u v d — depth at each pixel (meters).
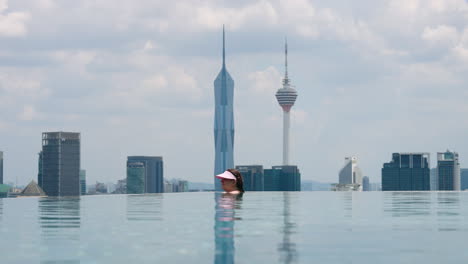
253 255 12.16
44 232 16.84
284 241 14.47
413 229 17.55
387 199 44.66
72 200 43.94
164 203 36.44
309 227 18.17
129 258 11.83
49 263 11.27
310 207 30.44
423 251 12.71
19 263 11.29
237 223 19.70
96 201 41.53
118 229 17.66
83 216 23.67
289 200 40.94
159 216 23.36
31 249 13.19
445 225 18.95
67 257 11.98
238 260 11.53
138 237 15.39
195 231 16.92
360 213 25.11
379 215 23.88
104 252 12.66
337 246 13.53
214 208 29.30
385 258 11.75
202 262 11.30
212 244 13.93
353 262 11.27
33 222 20.48
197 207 30.48
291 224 19.27
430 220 21.09
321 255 12.16
